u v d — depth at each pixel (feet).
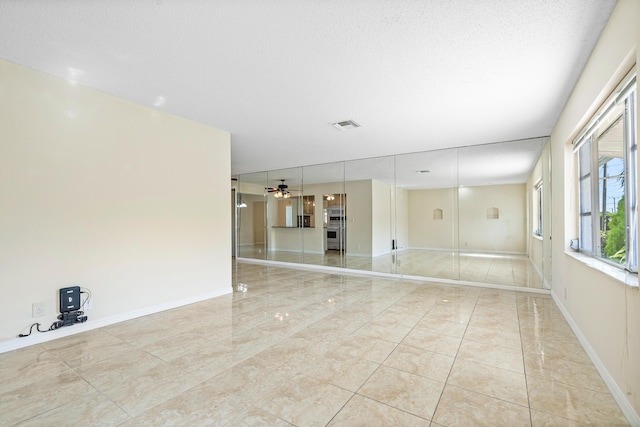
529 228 17.08
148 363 7.50
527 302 12.98
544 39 6.95
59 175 9.05
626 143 6.30
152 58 7.89
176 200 12.26
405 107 11.18
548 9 5.95
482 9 5.96
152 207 11.44
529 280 16.15
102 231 10.01
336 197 22.81
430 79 8.99
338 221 22.71
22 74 8.34
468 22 6.38
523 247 17.16
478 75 8.71
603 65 6.59
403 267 19.93
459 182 18.62
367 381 6.64
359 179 21.84
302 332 9.59
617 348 5.96
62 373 6.99
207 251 13.52
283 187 25.46
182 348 8.39
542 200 14.98
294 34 6.82
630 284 5.34
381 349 8.30
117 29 6.64
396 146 16.90
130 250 10.77
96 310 9.86
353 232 22.08
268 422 5.30
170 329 9.84
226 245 14.44
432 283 16.98
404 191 20.20
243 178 27.99
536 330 9.68
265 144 16.57
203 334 9.42
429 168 19.44
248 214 27.63
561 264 11.58
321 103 10.85
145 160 11.23
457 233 18.62
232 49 7.45
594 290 7.47
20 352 8.05
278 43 7.18
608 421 5.30
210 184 13.64
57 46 7.33
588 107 7.80
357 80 9.08
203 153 13.32
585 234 9.91
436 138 15.21
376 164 21.01
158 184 11.64
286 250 25.32
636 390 5.09
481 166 18.10
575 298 9.41
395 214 20.45
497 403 5.82
